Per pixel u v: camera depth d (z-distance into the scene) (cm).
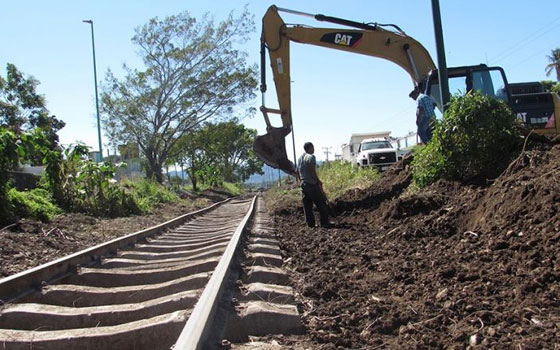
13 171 1504
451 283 482
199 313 360
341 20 1366
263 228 1077
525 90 1386
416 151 1144
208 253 741
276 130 1272
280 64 1362
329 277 573
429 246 661
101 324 443
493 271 488
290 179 4888
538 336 339
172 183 4169
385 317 423
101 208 1573
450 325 391
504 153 852
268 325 404
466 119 862
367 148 2398
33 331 400
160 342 390
